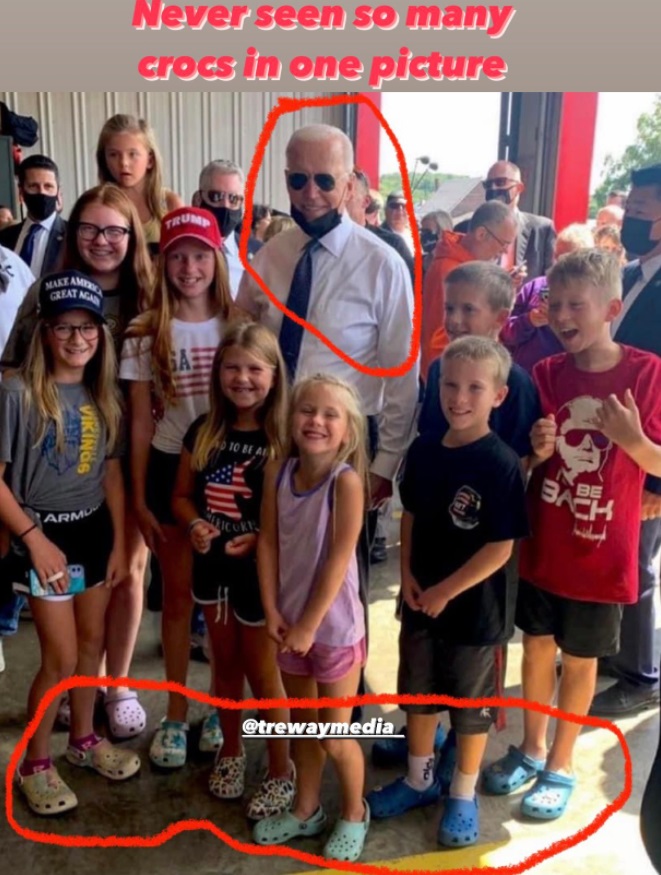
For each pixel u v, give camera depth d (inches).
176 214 83.7
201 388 86.8
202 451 81.1
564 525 80.9
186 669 93.9
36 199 143.8
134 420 88.3
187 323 86.5
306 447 72.9
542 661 86.7
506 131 234.1
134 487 89.5
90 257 88.9
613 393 79.4
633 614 100.7
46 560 79.7
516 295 116.8
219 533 81.0
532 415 80.7
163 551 89.3
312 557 74.0
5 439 77.2
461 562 76.7
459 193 237.9
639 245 99.6
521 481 74.8
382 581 142.2
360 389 90.0
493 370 73.0
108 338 81.7
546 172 225.3
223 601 81.7
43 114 274.7
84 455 81.4
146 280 92.2
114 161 109.6
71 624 83.6
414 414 91.0
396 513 174.2
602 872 76.7
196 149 289.1
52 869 77.0
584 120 219.8
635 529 80.1
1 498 78.2
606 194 222.8
